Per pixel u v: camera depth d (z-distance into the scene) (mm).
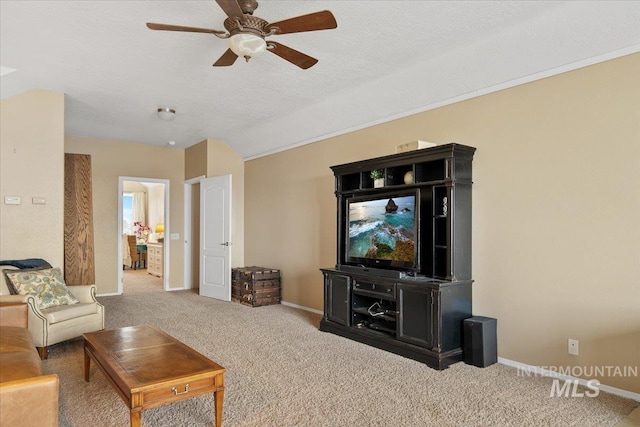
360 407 2596
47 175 4414
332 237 5215
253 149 6688
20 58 3641
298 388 2895
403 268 3799
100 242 6793
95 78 4133
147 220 11758
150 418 2414
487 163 3555
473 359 3352
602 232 2867
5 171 4188
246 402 2656
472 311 3605
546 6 2758
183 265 7609
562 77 3088
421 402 2666
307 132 5547
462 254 3533
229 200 6336
